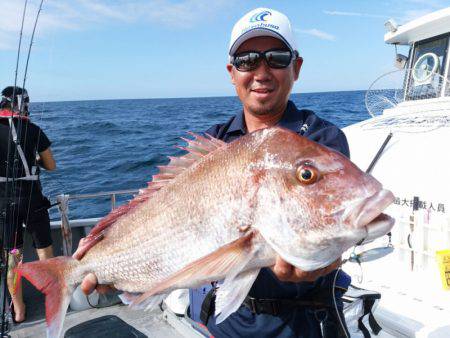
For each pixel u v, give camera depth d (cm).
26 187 449
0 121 452
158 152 1586
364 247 393
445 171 383
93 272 223
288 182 169
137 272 208
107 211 911
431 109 533
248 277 177
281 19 221
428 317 306
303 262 166
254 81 223
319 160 168
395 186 409
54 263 231
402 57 647
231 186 180
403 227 379
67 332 302
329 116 2427
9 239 421
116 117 3941
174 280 176
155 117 3816
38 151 484
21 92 448
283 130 180
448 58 555
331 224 161
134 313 442
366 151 474
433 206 371
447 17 522
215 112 4391
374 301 300
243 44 223
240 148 185
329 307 216
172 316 399
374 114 659
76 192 1024
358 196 159
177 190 197
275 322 216
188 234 189
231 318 227
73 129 2639
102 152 1645
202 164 193
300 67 245
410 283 355
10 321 399
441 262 337
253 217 174
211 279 173
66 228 489
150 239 202
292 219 167
